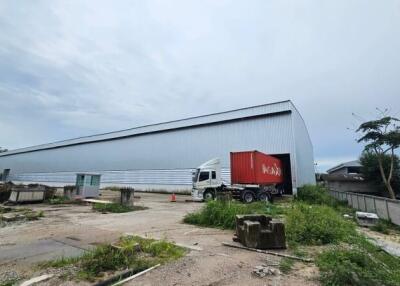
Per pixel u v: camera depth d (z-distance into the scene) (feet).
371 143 86.58
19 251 18.26
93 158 132.26
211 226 27.99
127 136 118.93
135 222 31.01
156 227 27.61
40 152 168.66
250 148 81.15
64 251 18.20
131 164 114.52
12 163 194.90
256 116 81.66
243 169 59.26
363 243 21.71
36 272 13.97
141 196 83.66
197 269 14.38
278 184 74.18
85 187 62.90
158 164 104.88
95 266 14.06
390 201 47.37
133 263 14.96
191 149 95.81
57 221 31.99
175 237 22.74
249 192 57.06
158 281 12.67
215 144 89.51
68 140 148.46
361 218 43.21
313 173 135.64
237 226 21.31
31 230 26.04
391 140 82.89
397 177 102.06
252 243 18.84
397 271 15.56
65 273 13.67
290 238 21.13
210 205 30.78
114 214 38.96
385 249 23.13
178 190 96.63
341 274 12.88
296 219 25.35
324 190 74.54
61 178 147.74
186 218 31.09
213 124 91.40
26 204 53.36
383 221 45.83
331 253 16.71
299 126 86.89
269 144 77.66
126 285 12.14
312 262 15.97
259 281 12.89
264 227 21.26
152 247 17.69
